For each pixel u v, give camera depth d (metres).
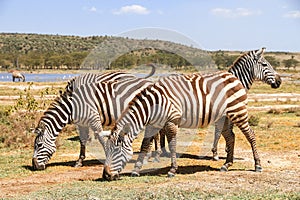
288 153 14.35
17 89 41.28
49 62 110.25
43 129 12.00
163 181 10.17
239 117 11.18
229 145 11.59
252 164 12.63
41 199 8.59
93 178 10.85
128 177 10.65
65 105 12.12
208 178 10.50
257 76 12.84
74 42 133.88
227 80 11.08
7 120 20.36
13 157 13.78
